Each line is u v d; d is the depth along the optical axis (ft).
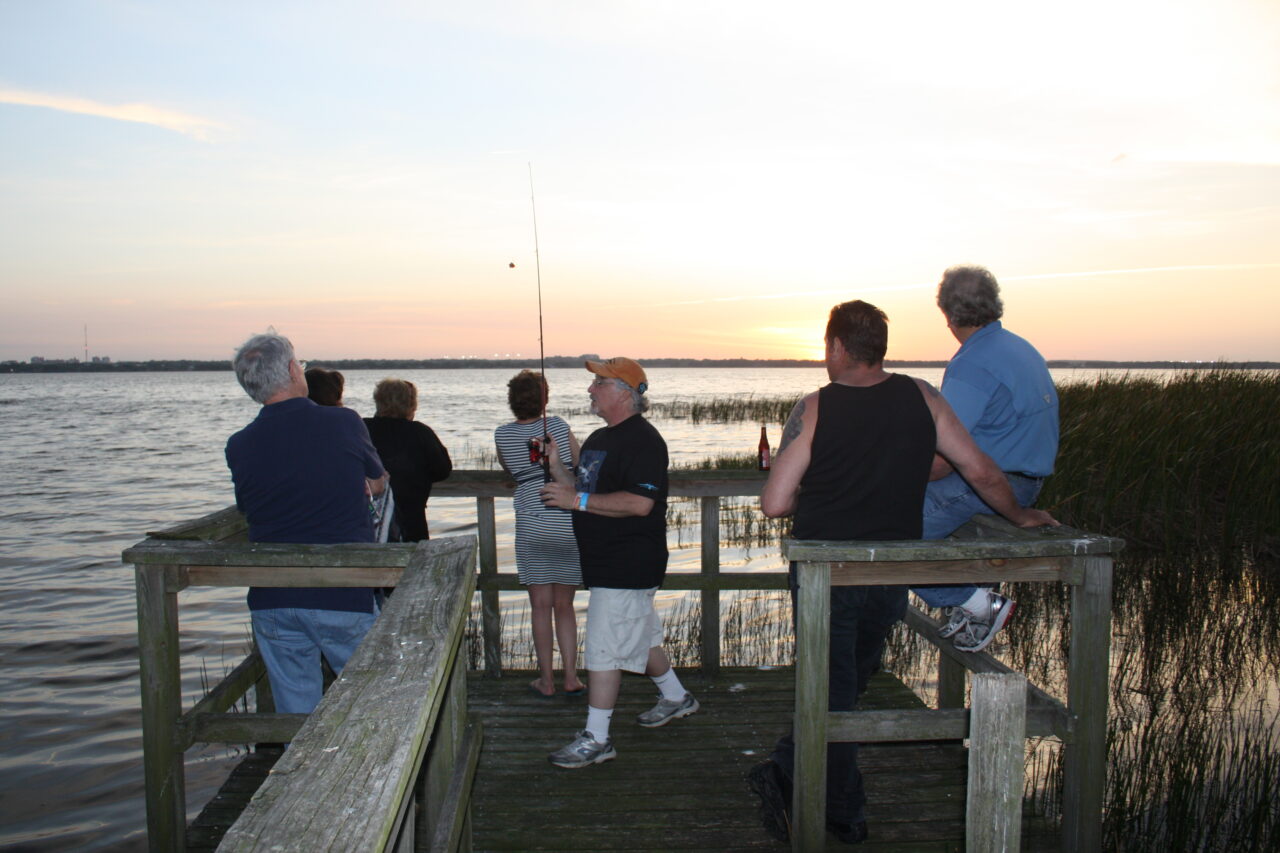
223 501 49.57
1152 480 28.37
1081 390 42.29
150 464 69.21
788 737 9.92
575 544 14.14
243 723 9.26
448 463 14.46
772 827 9.69
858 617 9.58
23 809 13.84
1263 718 15.57
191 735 9.25
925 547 8.36
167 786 9.14
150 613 9.03
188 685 19.10
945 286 10.69
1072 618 8.98
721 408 117.91
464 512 46.19
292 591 10.01
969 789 6.12
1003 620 10.15
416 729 4.11
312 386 13.56
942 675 13.24
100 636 23.00
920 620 11.70
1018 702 5.98
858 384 9.20
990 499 9.31
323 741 3.97
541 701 14.21
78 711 17.79
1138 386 40.83
